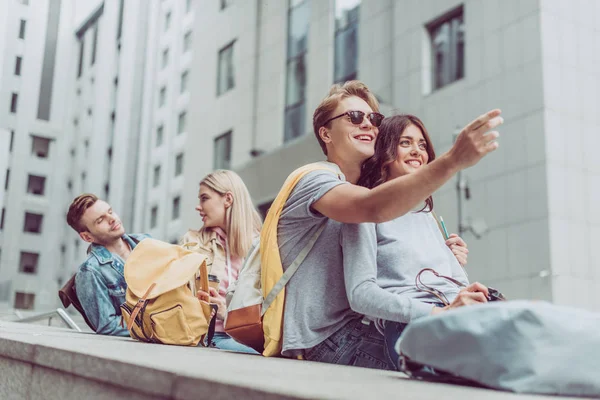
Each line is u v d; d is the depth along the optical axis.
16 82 15.34
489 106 12.95
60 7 16.94
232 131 19.11
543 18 12.32
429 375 1.56
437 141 13.79
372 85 15.39
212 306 3.50
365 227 2.29
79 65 17.98
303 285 2.39
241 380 1.26
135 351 2.05
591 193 12.23
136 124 21.53
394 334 2.23
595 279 11.89
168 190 21.73
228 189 4.22
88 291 4.08
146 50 21.36
